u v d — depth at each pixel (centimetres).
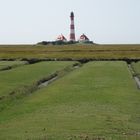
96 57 11381
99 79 5106
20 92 3947
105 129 2333
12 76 5503
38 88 4522
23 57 11544
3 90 3962
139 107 3083
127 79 5134
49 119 2600
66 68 7362
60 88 4241
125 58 10838
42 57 11531
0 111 3002
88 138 2130
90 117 2650
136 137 2175
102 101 3312
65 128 2345
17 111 2966
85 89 4109
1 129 2348
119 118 2641
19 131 2284
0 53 14338
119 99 3431
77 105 3112
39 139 2098
